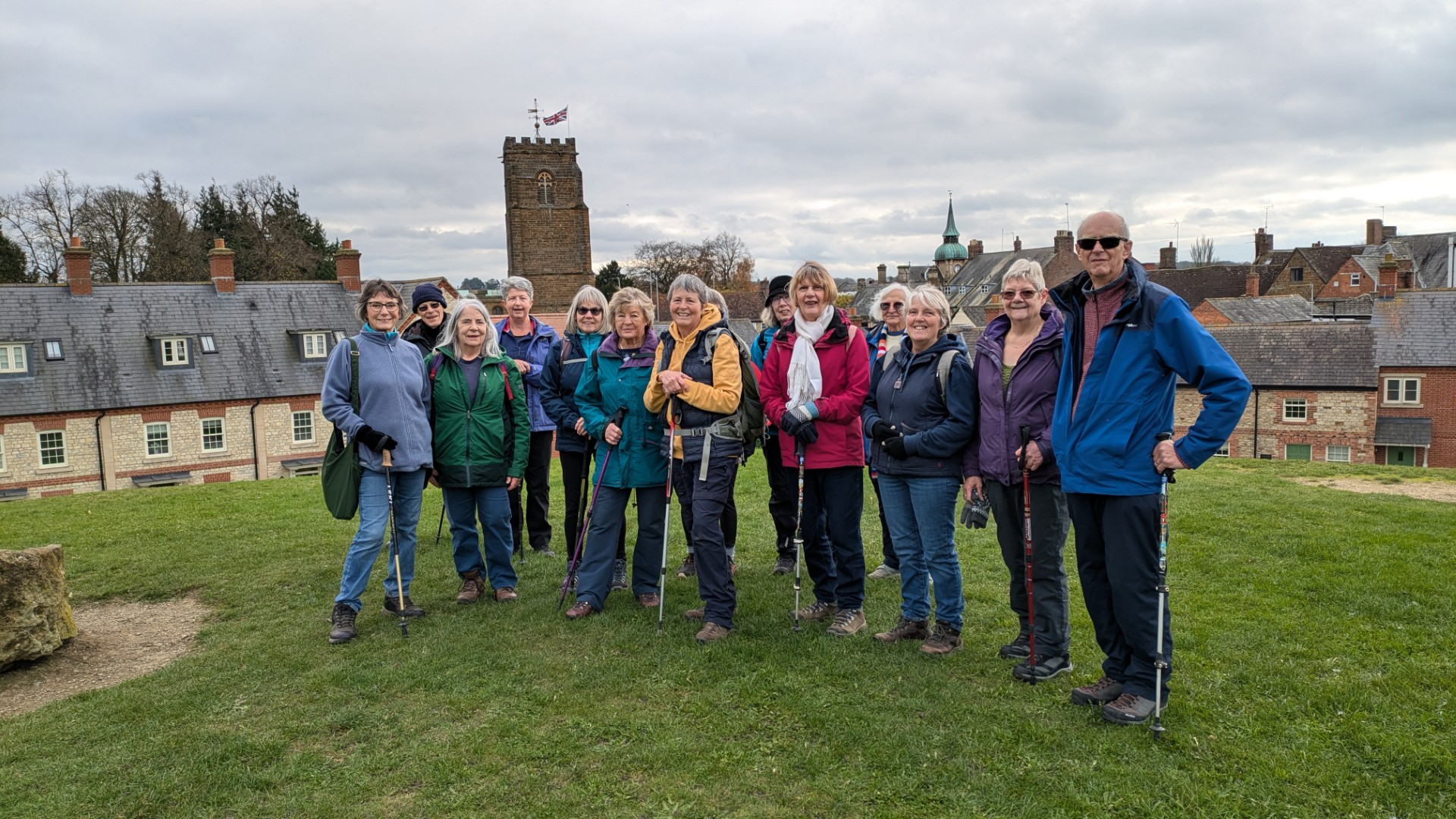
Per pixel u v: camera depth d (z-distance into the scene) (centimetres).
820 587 569
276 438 3653
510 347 754
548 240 6656
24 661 534
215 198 6175
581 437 663
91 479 3300
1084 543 420
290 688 472
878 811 342
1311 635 511
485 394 597
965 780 360
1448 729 390
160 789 367
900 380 491
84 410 3262
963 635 526
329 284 3997
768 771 372
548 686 460
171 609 647
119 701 462
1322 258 7206
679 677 465
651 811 346
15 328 3288
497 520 612
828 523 534
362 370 553
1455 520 829
